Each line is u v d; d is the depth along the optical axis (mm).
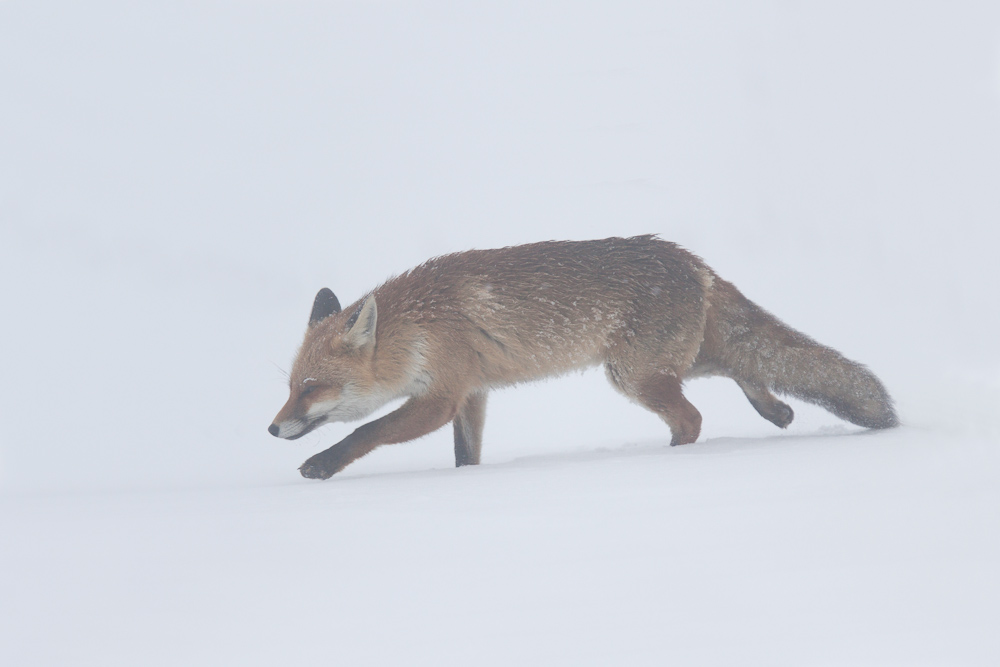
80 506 7469
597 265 10867
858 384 10609
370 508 6191
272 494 7699
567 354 10828
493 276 10680
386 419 10094
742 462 7371
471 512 5754
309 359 10336
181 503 7293
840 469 6570
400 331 10312
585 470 7723
